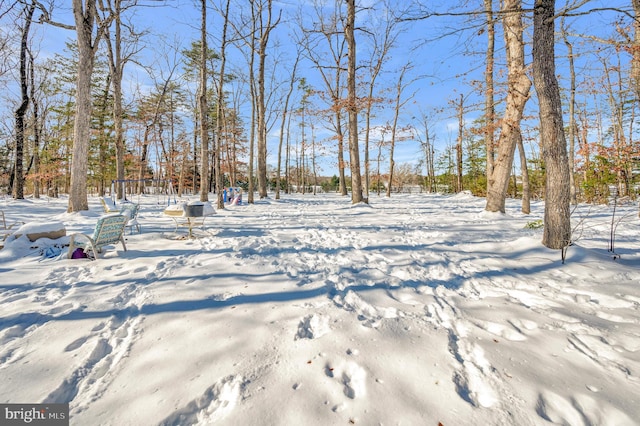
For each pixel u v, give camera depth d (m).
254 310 2.79
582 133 17.59
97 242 4.55
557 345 2.17
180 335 2.36
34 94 19.39
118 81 15.68
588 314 2.64
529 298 3.02
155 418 1.55
